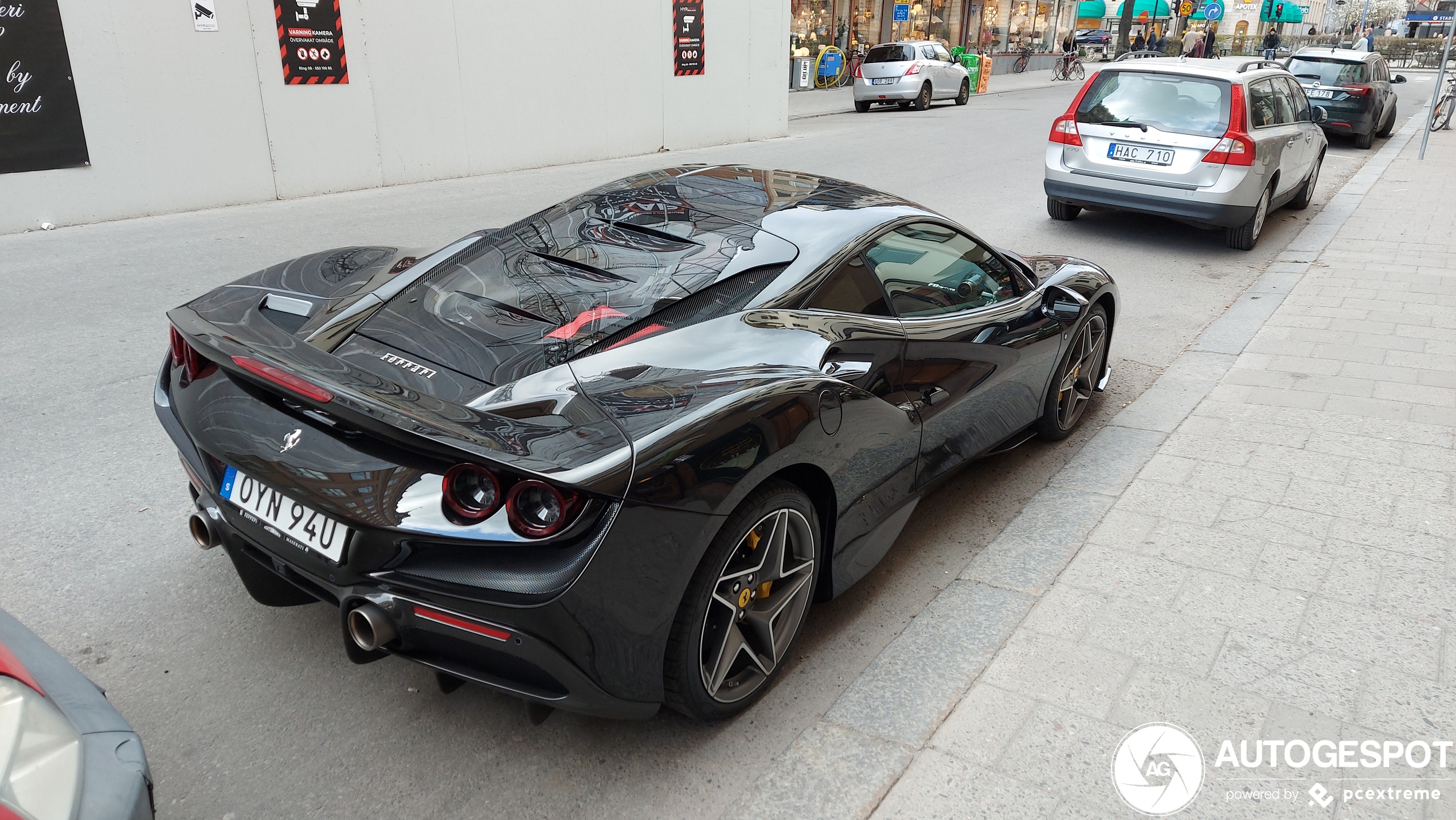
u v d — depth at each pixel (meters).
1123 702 2.54
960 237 3.56
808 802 2.21
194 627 2.82
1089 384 4.42
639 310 2.60
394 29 10.74
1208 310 6.51
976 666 2.71
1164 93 8.22
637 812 2.18
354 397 2.01
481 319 2.58
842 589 2.85
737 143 15.88
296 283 3.04
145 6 8.71
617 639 2.05
